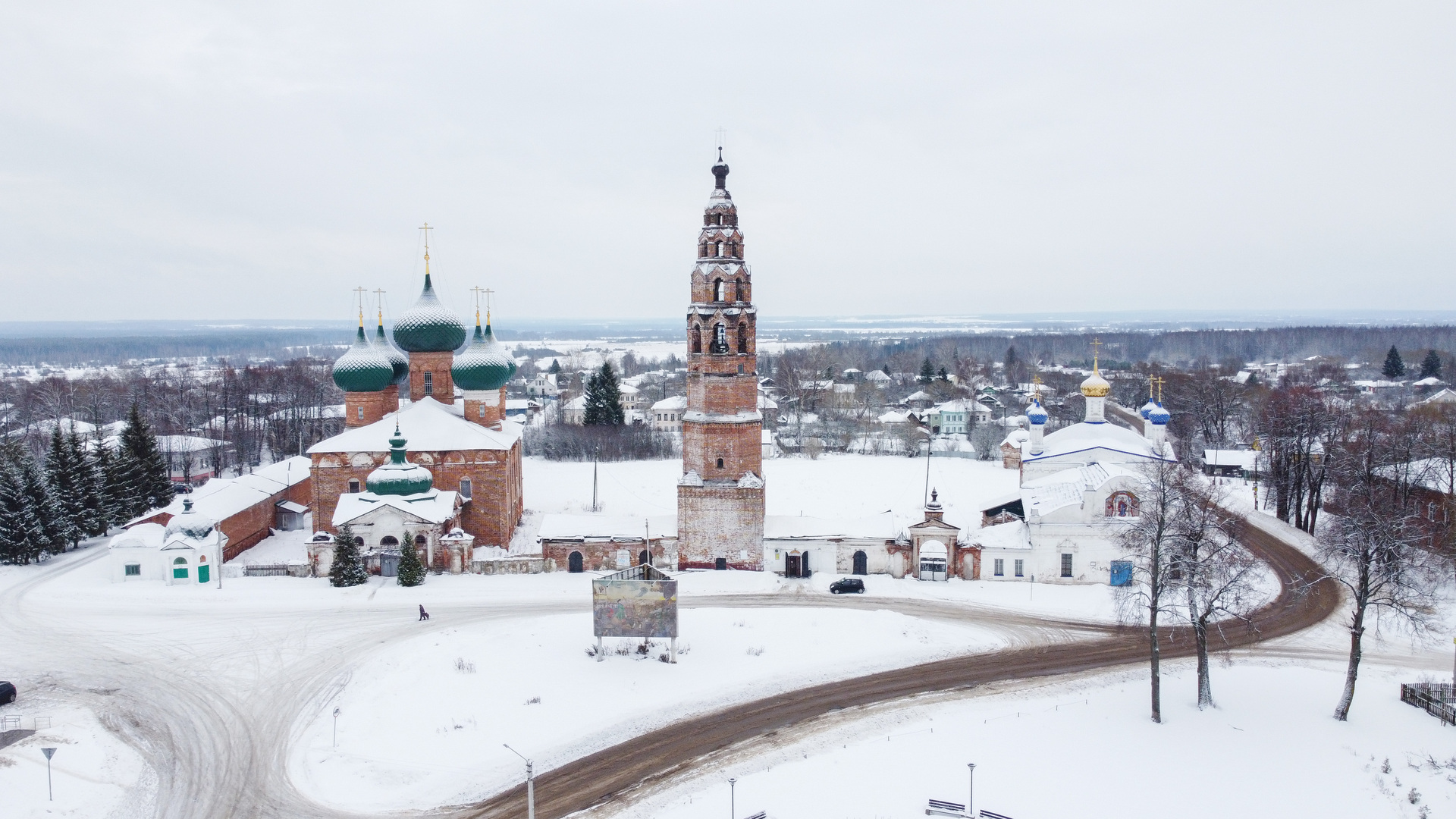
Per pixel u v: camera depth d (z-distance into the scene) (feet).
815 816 130.72
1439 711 162.20
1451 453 263.49
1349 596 234.38
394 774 146.20
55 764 147.33
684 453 262.47
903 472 411.95
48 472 285.43
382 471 263.70
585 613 222.07
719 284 252.42
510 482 296.51
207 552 250.78
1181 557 164.04
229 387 549.13
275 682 181.06
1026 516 264.93
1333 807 132.16
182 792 141.59
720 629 209.36
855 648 199.52
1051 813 131.03
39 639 205.57
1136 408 597.11
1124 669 189.06
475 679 178.70
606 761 150.51
